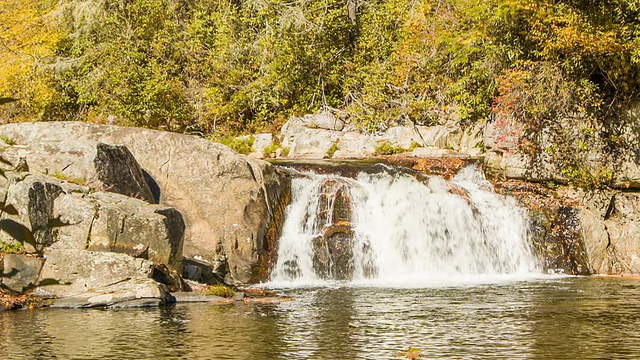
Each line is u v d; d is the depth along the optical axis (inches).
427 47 1081.4
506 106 898.1
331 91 1210.6
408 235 778.2
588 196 846.5
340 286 670.5
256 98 1197.1
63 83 1320.1
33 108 1332.4
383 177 808.9
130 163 672.4
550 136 876.0
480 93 973.8
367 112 1096.2
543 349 387.9
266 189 753.0
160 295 532.7
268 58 1198.3
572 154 866.1
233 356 374.6
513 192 855.1
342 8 1230.9
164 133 747.4
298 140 1037.8
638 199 840.9
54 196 568.1
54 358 371.9
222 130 1195.9
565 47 871.7
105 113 1254.9
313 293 613.9
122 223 565.6
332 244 746.8
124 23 1299.2
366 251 755.4
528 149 882.1
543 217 817.5
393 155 983.0
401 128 1031.0
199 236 709.3
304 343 404.2
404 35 1122.0
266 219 743.7
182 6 1336.1
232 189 730.2
